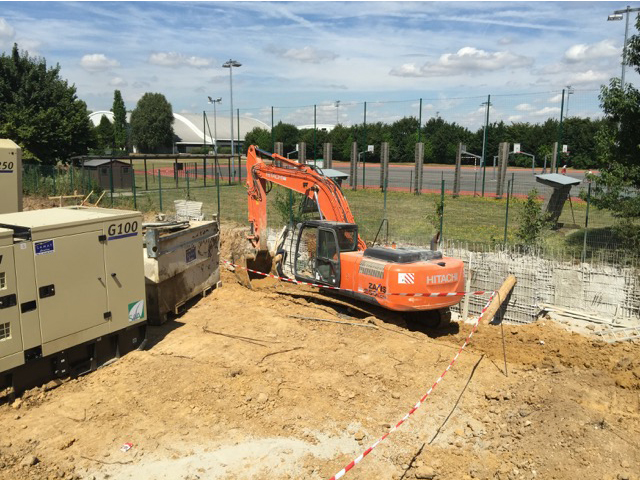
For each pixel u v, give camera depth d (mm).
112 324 8773
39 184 31156
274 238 17578
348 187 34688
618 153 14484
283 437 6969
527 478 6160
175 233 11266
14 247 7230
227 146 87312
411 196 29422
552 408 7512
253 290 13625
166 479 6125
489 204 25844
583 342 10836
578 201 24656
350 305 11828
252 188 14641
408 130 53562
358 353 9578
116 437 6887
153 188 35562
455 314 13633
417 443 6980
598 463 6238
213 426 7160
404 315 12133
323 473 6281
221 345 9820
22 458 6383
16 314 7348
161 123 79438
